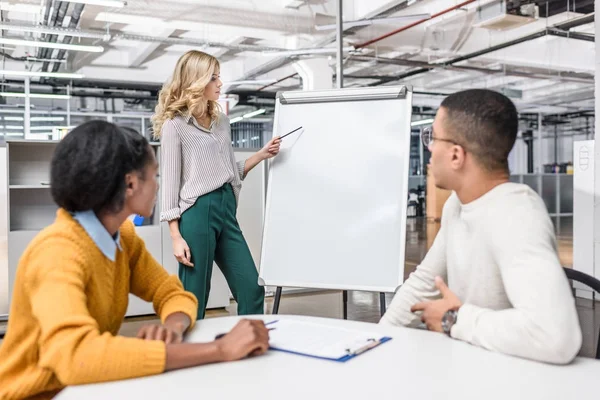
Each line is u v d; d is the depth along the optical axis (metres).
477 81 12.51
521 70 11.03
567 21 7.58
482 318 1.06
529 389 0.86
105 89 11.16
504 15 6.61
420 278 1.35
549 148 18.14
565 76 11.28
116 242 1.19
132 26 8.20
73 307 0.97
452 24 8.20
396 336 1.16
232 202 2.36
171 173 2.22
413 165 14.48
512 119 1.10
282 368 0.98
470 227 1.16
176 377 0.94
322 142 2.44
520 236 1.03
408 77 12.20
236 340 1.03
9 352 1.08
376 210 2.30
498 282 1.11
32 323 1.06
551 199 13.70
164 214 2.22
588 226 4.71
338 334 1.18
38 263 1.02
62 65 9.96
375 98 2.41
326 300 4.63
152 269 1.35
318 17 6.96
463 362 0.99
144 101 12.51
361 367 0.97
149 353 0.95
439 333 1.17
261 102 13.30
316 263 2.33
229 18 7.64
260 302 2.40
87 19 7.65
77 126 1.08
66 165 1.05
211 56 2.25
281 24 7.89
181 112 2.24
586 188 4.74
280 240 2.41
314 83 7.80
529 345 0.97
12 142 3.84
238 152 4.37
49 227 1.09
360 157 2.37
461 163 1.12
